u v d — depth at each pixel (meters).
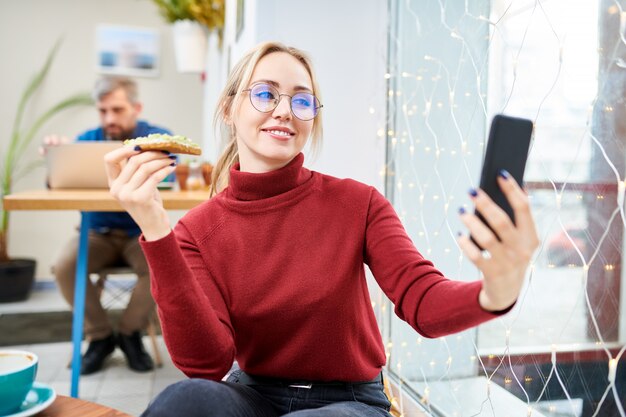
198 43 3.64
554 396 1.18
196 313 0.85
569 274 1.15
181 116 4.57
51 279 4.37
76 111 4.36
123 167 0.86
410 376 1.95
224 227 1.06
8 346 2.77
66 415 0.78
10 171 4.09
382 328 2.08
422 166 1.84
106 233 2.56
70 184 2.27
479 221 0.64
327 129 2.06
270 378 1.03
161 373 2.44
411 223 1.92
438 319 0.79
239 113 1.07
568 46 1.12
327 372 1.00
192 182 2.55
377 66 2.08
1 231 4.01
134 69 4.46
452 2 1.63
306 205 1.06
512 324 1.28
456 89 1.61
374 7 2.07
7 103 4.23
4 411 0.72
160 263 0.83
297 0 2.01
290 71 1.05
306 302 0.99
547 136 1.19
